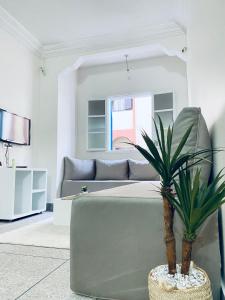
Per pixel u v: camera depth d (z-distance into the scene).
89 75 5.26
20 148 3.91
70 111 4.92
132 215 1.07
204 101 1.68
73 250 1.14
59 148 4.41
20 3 3.26
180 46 3.79
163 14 3.53
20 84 3.95
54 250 1.84
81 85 5.28
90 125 5.12
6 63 3.65
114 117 5.14
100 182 4.18
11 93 3.74
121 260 1.07
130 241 1.06
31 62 4.25
